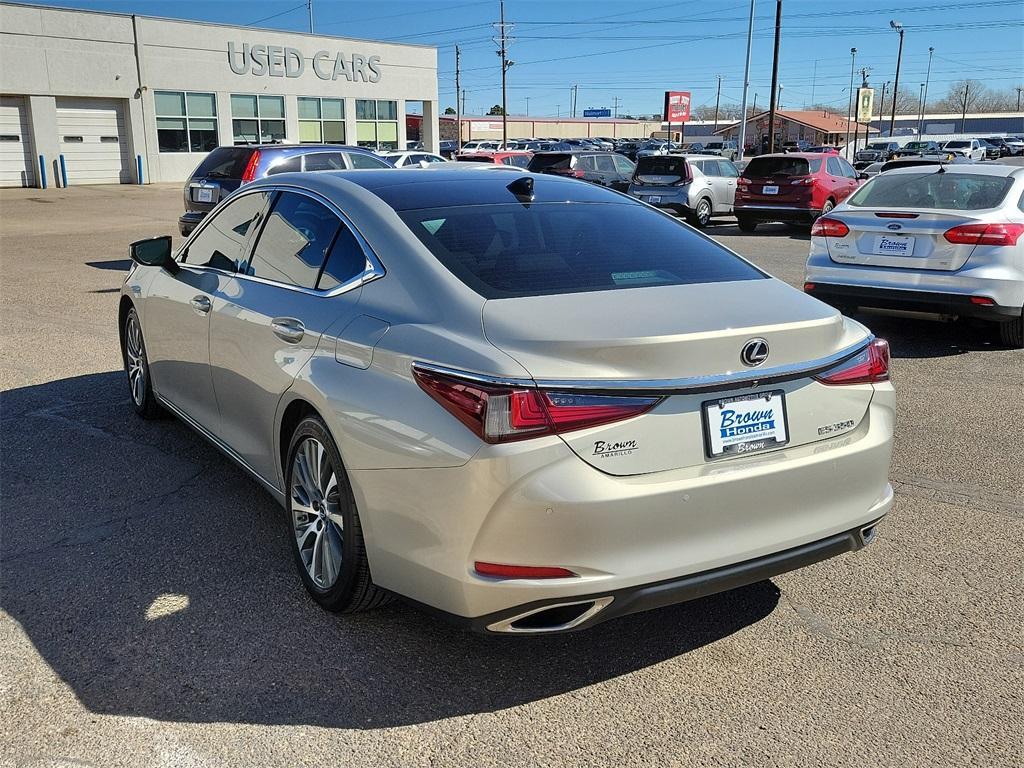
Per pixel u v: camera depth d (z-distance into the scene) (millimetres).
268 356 3518
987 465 4980
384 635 3174
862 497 3041
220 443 4262
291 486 3426
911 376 6906
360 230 3330
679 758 2551
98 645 3082
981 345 7953
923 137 68562
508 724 2695
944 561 3812
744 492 2719
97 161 32375
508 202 3564
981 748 2602
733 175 22828
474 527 2549
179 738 2605
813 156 19250
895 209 7602
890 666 3023
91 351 7465
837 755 2568
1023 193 7695
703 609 3406
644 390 2576
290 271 3637
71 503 4289
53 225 18859
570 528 2506
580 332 2613
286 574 3609
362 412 2865
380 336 2930
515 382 2506
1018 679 2951
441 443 2600
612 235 3455
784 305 2986
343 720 2701
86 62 31125
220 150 12727
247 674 2926
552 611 2652
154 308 4867
